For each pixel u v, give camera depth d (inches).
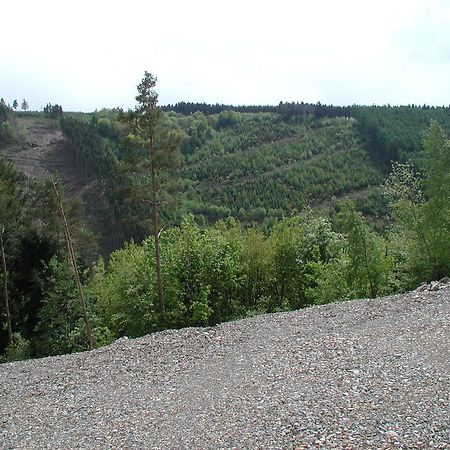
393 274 1364.4
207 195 5693.9
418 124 6127.0
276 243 1742.1
